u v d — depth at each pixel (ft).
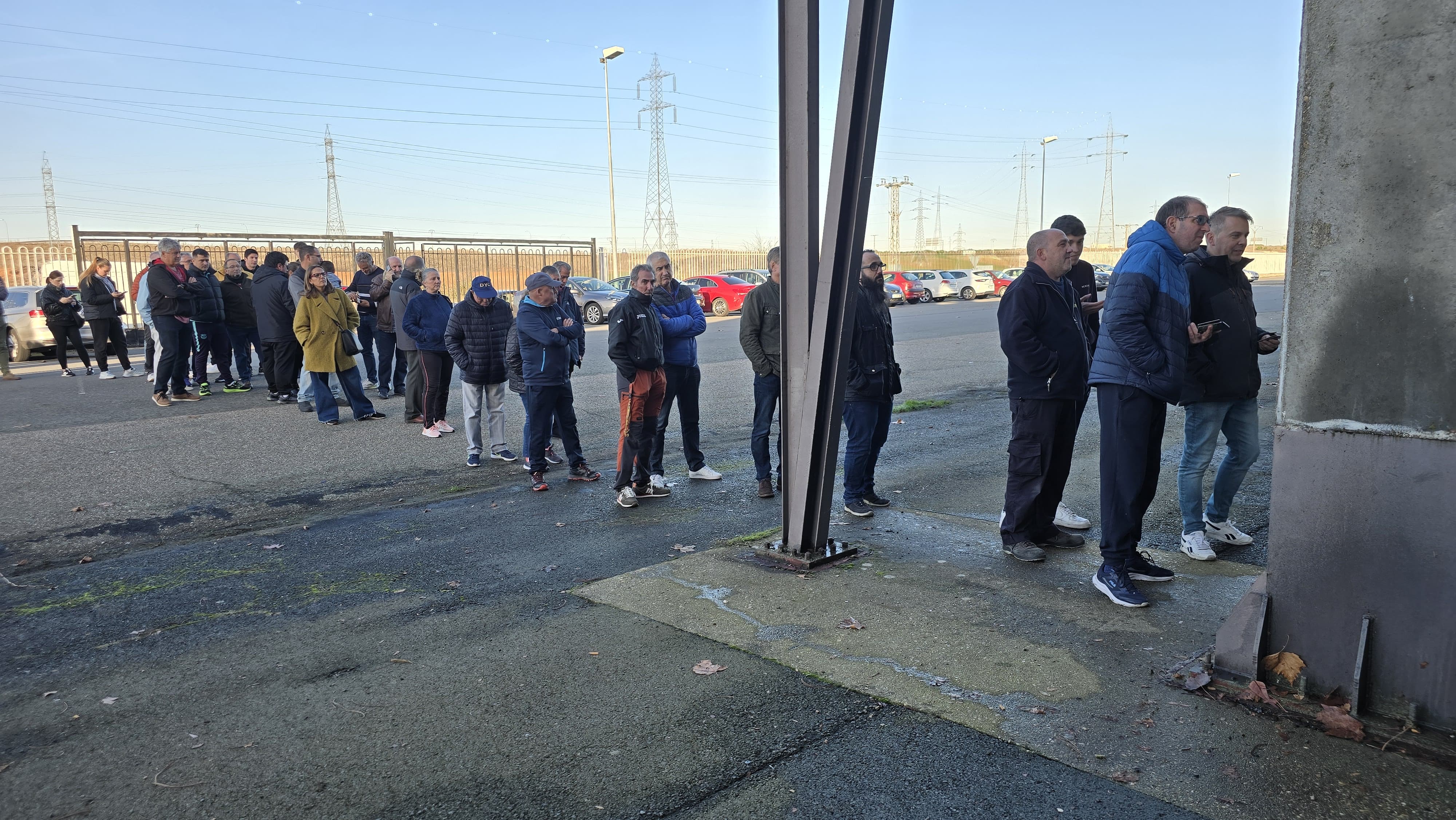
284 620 13.61
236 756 9.59
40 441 28.02
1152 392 12.91
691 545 17.43
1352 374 9.32
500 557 16.76
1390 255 8.93
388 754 9.56
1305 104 9.35
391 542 17.98
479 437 25.22
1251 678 10.32
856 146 14.52
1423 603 9.10
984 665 11.37
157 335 34.60
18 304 57.16
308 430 30.09
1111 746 9.36
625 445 20.47
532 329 21.72
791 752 9.44
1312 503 9.77
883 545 16.80
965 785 8.75
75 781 9.14
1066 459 16.01
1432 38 8.48
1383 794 8.39
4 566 16.72
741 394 37.63
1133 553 13.75
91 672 11.82
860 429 18.70
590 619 13.38
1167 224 13.39
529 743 9.74
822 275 14.88
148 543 18.20
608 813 8.43
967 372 44.14
